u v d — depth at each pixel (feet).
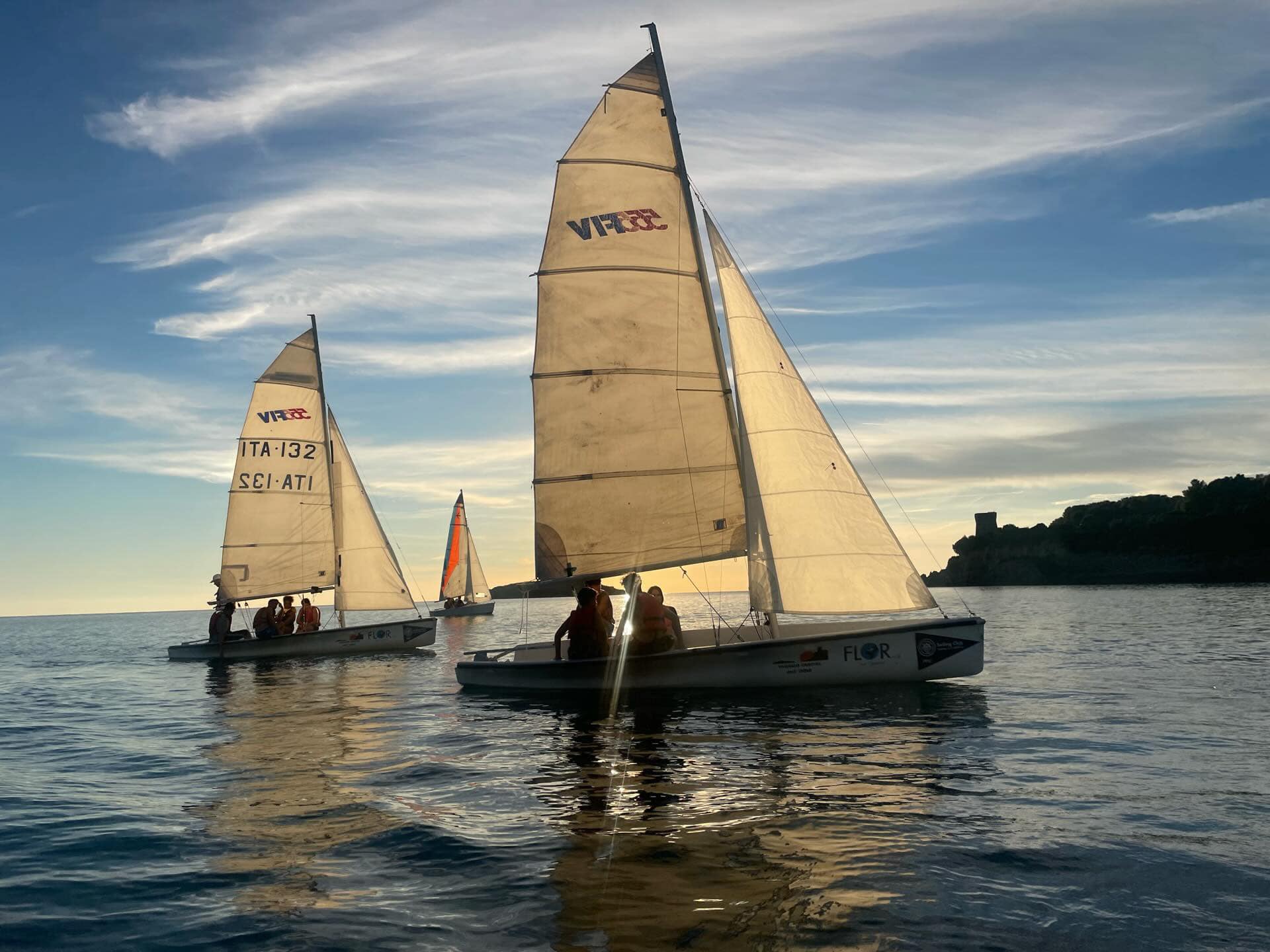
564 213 52.65
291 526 101.14
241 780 29.60
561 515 52.70
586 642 48.49
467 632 144.15
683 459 51.62
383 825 22.44
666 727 36.88
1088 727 34.35
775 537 46.91
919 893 16.19
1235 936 14.07
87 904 17.44
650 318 51.90
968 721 36.27
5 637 245.45
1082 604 177.27
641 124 52.39
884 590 45.83
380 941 14.90
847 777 26.11
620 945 14.21
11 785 30.50
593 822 21.93
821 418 47.91
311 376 103.60
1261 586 247.09
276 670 77.77
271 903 17.07
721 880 17.20
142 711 53.36
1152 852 18.39
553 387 52.75
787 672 45.83
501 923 15.46
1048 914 15.08
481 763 30.63
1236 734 32.35
